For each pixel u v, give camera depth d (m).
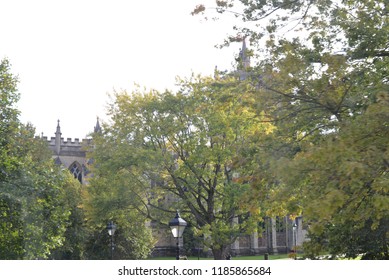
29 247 37.72
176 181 49.44
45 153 67.56
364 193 16.03
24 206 36.78
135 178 49.31
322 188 15.63
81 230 65.81
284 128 20.94
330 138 14.80
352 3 21.98
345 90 19.12
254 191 19.81
